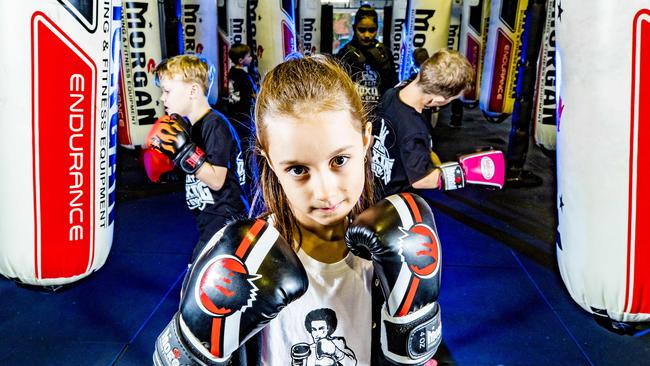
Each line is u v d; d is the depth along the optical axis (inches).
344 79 26.6
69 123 53.4
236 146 83.9
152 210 168.4
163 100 79.1
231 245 28.3
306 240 32.8
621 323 49.6
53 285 58.7
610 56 42.6
